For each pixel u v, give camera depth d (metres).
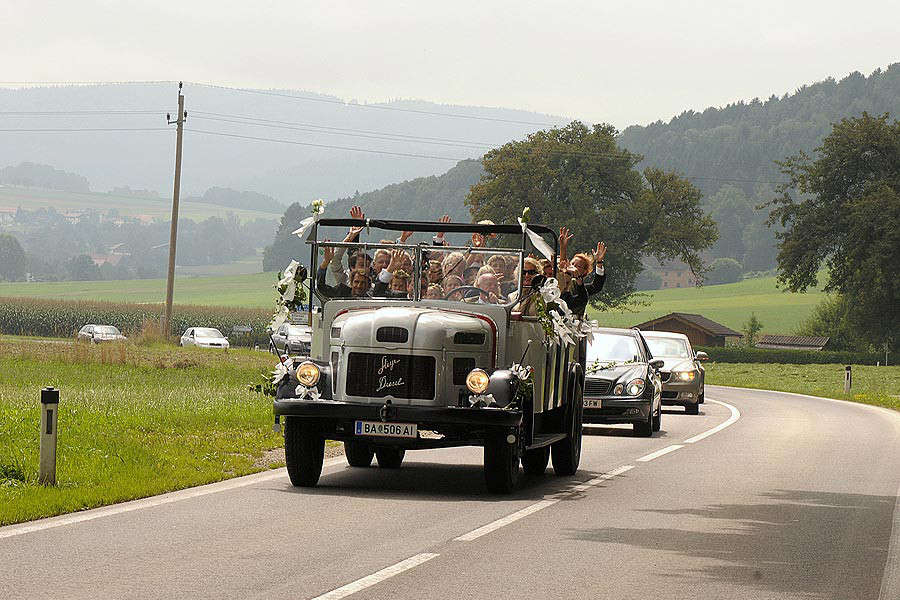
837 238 141.88
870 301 145.50
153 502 17.67
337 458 25.09
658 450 28.94
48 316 146.62
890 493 21.02
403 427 19.05
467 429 19.28
